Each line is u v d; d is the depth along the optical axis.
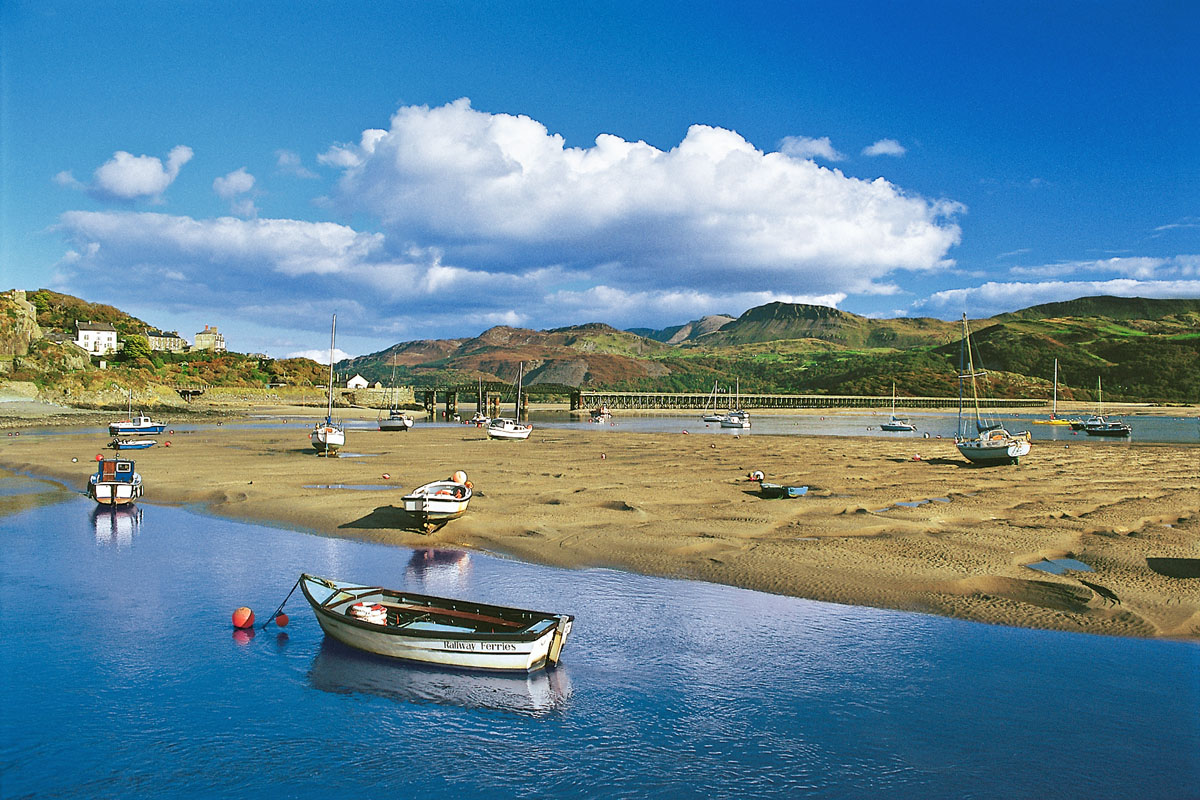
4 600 21.78
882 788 12.29
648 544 27.70
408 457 61.88
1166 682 16.03
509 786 12.47
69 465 53.22
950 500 38.19
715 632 19.23
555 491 40.12
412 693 16.05
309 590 19.95
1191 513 33.69
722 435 102.94
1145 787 12.26
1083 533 29.11
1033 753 13.32
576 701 15.56
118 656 17.86
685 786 12.39
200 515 34.75
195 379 195.50
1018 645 18.14
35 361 145.25
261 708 15.30
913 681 16.28
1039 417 195.00
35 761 13.15
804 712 14.91
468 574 24.52
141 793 12.22
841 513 33.84
